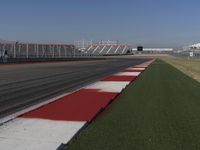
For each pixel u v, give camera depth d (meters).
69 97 14.39
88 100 13.49
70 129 8.54
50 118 9.84
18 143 7.25
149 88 18.81
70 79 25.06
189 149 7.09
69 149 6.95
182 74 31.77
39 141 7.43
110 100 13.56
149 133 8.38
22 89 18.17
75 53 121.19
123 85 19.86
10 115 10.74
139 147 7.16
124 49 180.62
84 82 22.67
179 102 13.59
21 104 13.03
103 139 7.73
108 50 178.38
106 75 29.61
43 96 15.38
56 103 12.66
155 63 62.34
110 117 10.32
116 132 8.42
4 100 14.09
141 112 11.23
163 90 17.91
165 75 29.91
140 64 57.12
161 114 10.94
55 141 7.45
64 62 67.06
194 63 62.41
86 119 9.74
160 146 7.26
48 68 41.41
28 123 9.18
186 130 8.77
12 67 43.16
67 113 10.62
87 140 7.63
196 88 19.22
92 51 170.00
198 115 10.87
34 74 30.09
